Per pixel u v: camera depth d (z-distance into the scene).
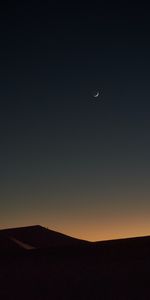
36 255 33.59
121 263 27.83
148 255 29.48
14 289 23.94
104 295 21.81
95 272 26.02
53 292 22.89
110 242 35.56
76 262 29.48
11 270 29.05
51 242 68.94
